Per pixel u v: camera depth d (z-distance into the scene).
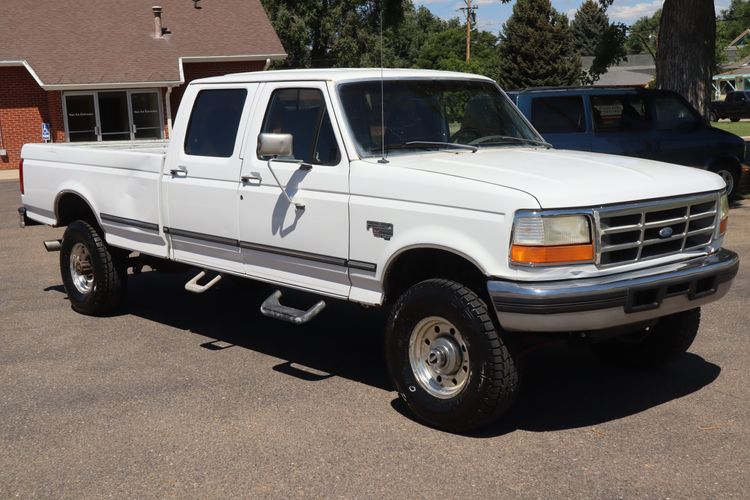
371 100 5.62
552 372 5.98
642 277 4.63
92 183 7.39
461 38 57.25
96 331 7.23
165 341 6.90
